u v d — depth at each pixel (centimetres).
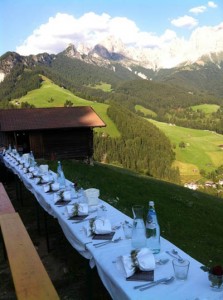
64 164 2216
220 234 1048
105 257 330
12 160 1251
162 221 1052
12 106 11656
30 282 345
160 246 346
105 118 10631
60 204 543
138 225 347
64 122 2600
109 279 297
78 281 523
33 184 752
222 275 254
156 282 271
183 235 963
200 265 300
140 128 10275
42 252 641
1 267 595
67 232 443
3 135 2836
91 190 498
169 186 1903
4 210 651
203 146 12131
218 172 9512
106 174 1900
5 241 466
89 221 405
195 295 251
